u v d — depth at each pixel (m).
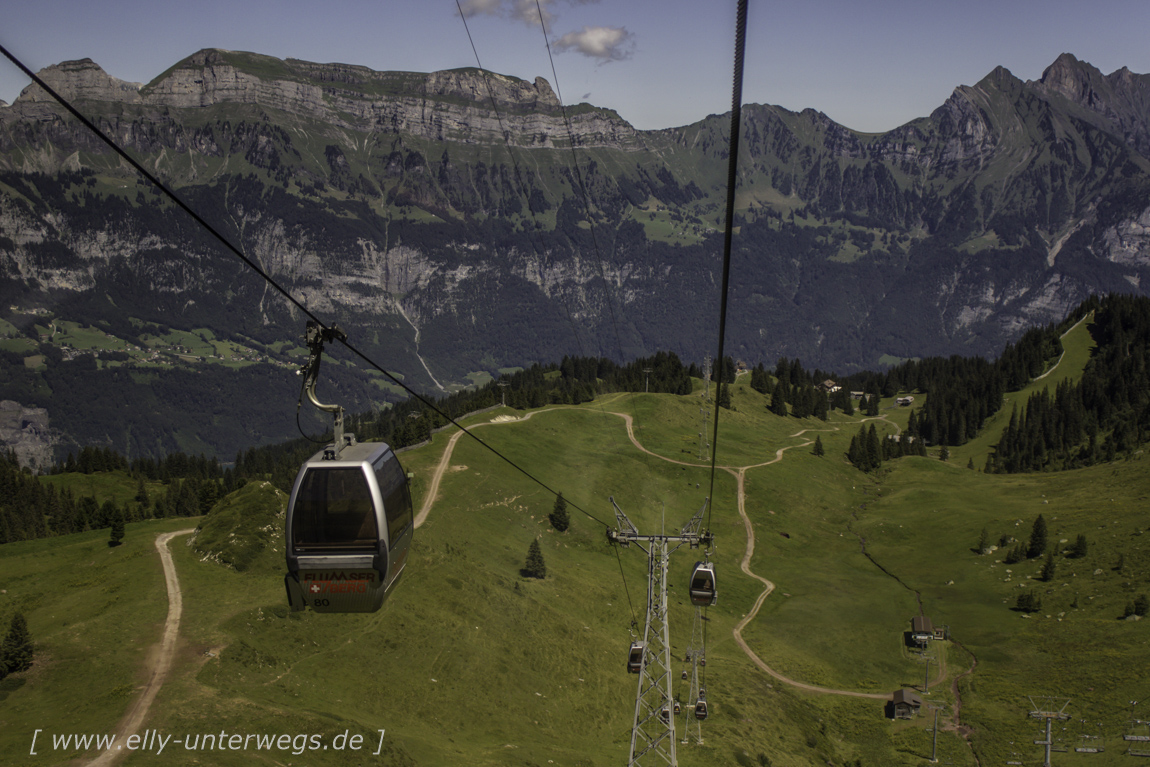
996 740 101.88
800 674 120.44
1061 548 164.75
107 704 62.38
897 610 147.62
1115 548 157.12
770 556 175.00
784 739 95.62
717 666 117.19
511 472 177.62
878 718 108.12
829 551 181.88
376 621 90.44
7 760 54.09
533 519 158.62
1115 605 137.12
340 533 17.91
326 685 75.25
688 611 138.25
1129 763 92.62
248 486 110.44
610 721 90.31
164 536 108.44
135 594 86.62
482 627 99.12
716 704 101.00
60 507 187.50
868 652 130.00
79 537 124.94
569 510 165.38
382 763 61.44
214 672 69.94
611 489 187.25
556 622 109.94
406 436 184.12
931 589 158.50
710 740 88.88
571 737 82.94
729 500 197.62
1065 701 109.75
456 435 193.38
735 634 134.62
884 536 189.00
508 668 92.12
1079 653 123.81
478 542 137.62
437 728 74.38
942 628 137.88
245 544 99.25
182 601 85.38
